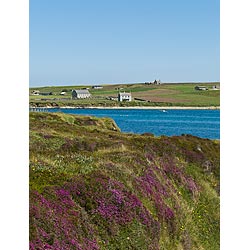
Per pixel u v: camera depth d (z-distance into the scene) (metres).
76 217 11.12
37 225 9.84
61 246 9.85
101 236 11.49
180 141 24.86
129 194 13.36
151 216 13.43
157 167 18.27
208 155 24.19
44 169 13.21
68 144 20.33
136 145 22.53
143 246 12.20
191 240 15.20
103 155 17.73
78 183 12.46
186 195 18.45
